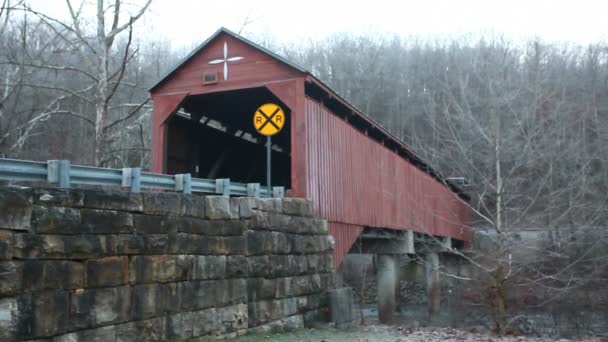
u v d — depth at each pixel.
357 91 53.16
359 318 19.05
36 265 5.15
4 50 18.16
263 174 19.03
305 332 9.50
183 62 12.36
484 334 12.19
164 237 6.78
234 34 12.00
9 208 4.94
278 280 9.31
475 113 19.66
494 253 15.90
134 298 6.26
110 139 16.72
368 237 18.47
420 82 46.72
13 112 17.33
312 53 61.09
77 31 15.34
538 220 15.69
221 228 7.93
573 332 16.52
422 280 31.05
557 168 17.50
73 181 6.12
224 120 16.03
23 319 4.99
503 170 15.78
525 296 18.58
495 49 30.97
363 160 15.41
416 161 22.12
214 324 7.61
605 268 18.19
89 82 22.03
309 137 11.64
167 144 13.03
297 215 10.29
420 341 9.71
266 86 11.73
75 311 5.51
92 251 5.75
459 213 28.91
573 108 23.33
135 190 6.85
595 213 16.00
